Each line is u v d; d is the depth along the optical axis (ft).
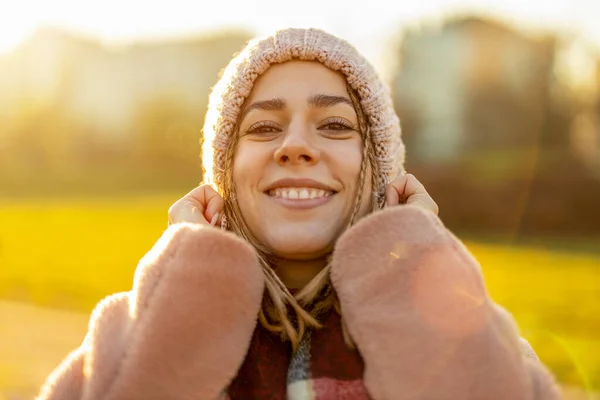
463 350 6.03
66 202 126.11
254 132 7.01
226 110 7.16
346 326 6.59
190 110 182.70
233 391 6.57
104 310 6.85
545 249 75.77
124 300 6.92
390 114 7.56
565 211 94.63
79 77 191.01
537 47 122.31
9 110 181.78
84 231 80.33
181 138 175.73
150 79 187.62
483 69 126.00
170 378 6.13
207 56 189.57
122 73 191.42
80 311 34.58
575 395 19.89
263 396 6.48
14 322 30.68
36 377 20.63
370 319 6.31
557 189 95.20
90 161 178.60
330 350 6.58
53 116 182.19
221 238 6.42
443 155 120.88
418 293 6.28
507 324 6.48
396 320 6.23
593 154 103.76
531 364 6.63
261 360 6.64
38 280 44.65
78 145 179.52
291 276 7.07
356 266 6.50
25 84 186.29
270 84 6.99
